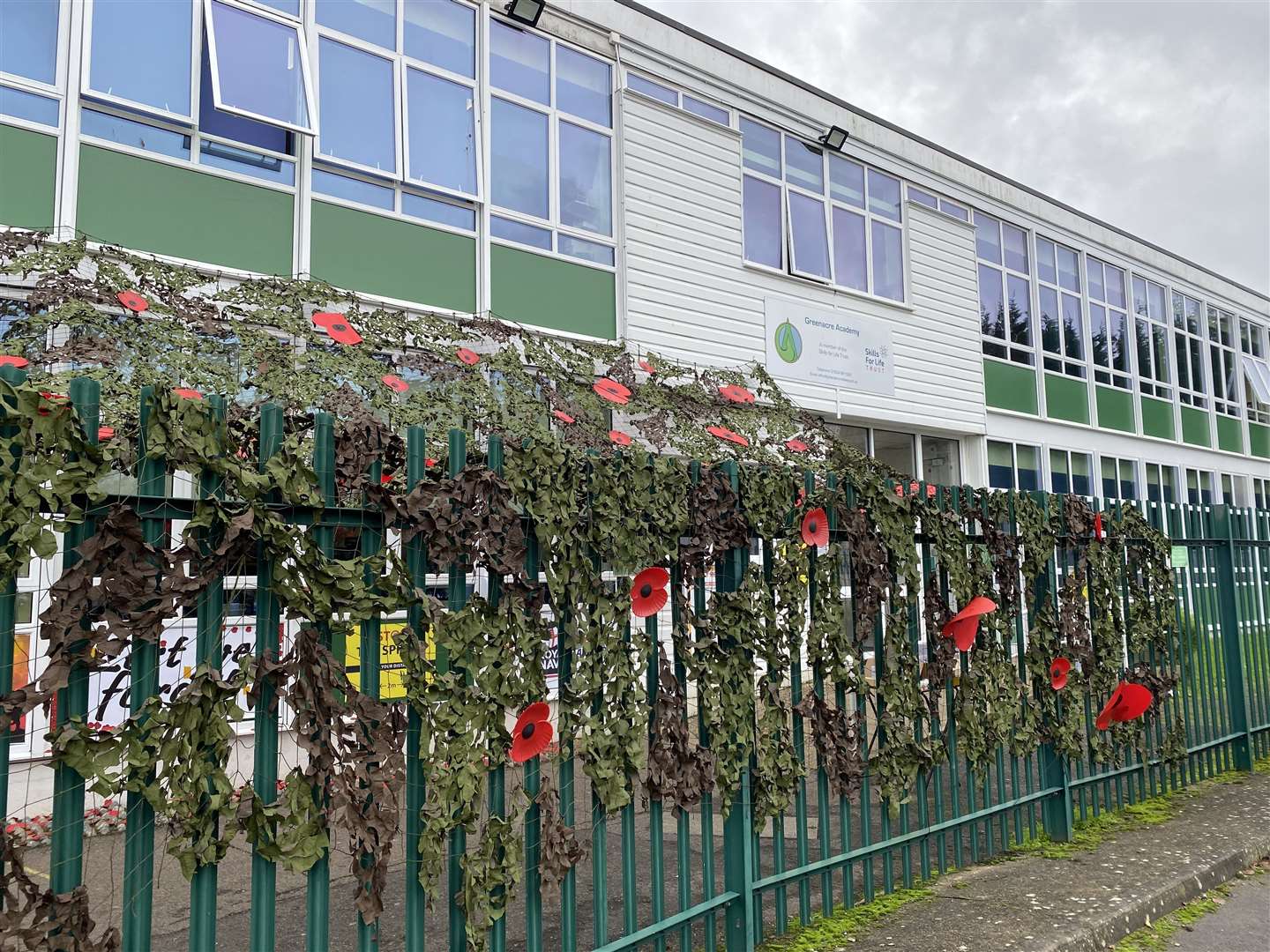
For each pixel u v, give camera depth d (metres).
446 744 2.69
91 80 6.86
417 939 2.64
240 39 7.65
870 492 4.35
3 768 2.02
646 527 3.35
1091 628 5.76
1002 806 4.95
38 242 5.71
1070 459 15.81
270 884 2.36
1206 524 7.08
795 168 12.08
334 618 2.48
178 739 2.21
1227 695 7.03
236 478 2.32
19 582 3.81
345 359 6.35
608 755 3.18
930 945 3.71
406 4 8.80
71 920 2.06
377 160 8.43
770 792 3.77
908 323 13.08
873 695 4.58
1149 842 5.14
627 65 10.55
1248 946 4.03
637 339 10.04
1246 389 21.00
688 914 3.43
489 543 2.83
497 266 9.20
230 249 7.52
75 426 2.09
